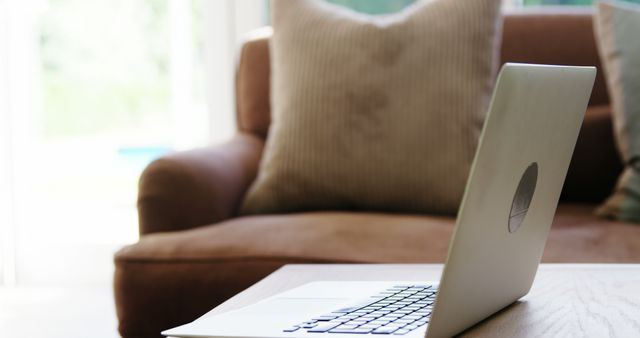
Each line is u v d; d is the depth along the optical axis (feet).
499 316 2.94
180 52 10.68
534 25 7.85
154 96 11.23
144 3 11.07
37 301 10.05
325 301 3.03
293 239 5.49
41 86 11.28
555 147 2.90
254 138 8.00
